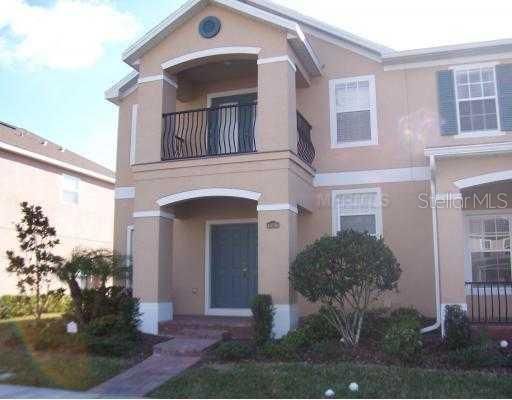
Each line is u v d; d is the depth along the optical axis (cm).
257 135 1168
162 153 1246
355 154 1307
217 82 1439
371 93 1316
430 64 1287
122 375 905
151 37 1257
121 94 1537
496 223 1252
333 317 1037
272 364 911
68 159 2172
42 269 1234
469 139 1232
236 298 1360
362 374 828
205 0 1226
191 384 824
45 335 1091
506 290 1204
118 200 1498
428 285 1216
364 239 986
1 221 1822
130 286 1357
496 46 1227
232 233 1391
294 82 1216
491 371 843
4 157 1866
